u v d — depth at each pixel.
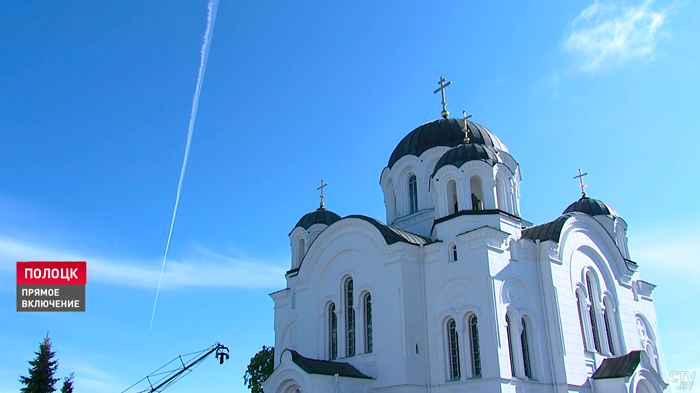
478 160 37.84
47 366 60.94
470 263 34.81
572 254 40.66
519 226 37.84
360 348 37.25
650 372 37.16
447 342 35.00
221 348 40.28
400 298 35.41
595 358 38.72
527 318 36.09
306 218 52.03
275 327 48.19
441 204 38.44
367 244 38.66
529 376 34.97
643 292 48.97
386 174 50.34
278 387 34.72
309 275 42.34
